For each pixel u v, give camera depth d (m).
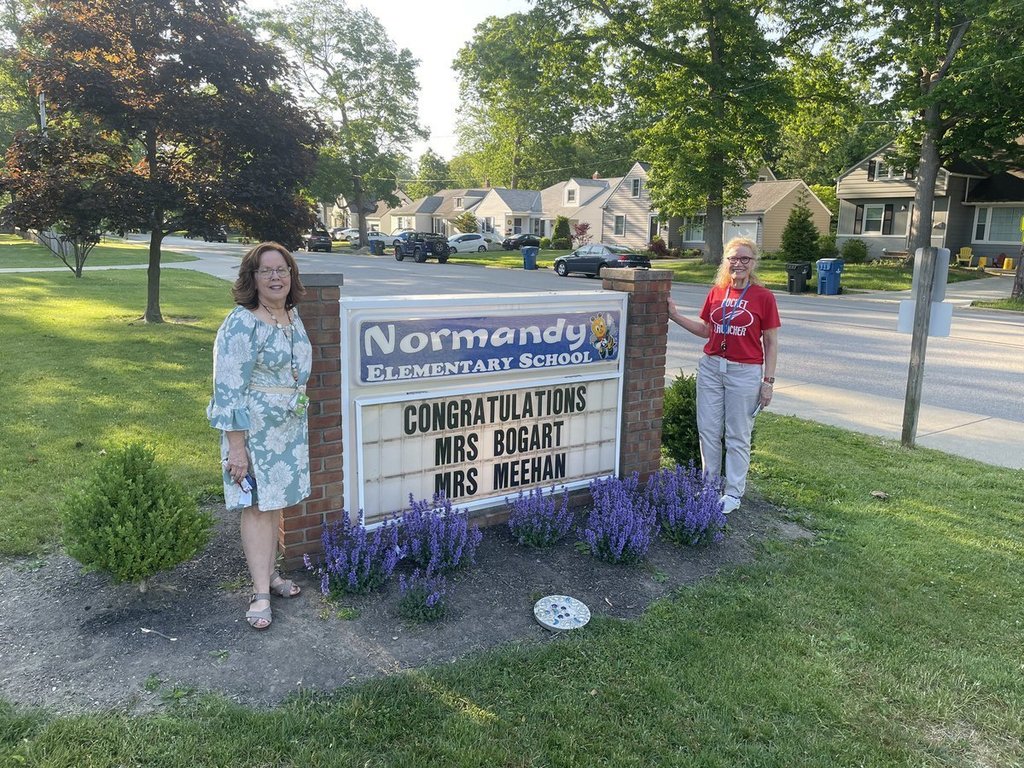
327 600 3.49
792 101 27.31
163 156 11.88
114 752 2.45
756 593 3.79
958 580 4.01
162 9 10.76
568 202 56.78
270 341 3.12
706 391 4.76
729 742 2.68
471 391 4.18
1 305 14.01
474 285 23.58
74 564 3.75
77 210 10.51
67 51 10.90
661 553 4.23
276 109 11.35
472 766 2.49
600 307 4.63
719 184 29.73
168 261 31.75
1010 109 25.22
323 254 47.16
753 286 4.56
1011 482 5.58
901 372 10.12
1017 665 3.23
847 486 5.46
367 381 3.79
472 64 30.39
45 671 2.87
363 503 3.91
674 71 27.95
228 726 2.60
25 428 6.00
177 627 3.22
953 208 33.72
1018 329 15.12
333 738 2.57
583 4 27.50
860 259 34.97
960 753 2.69
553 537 4.22
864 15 26.73
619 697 2.89
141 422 6.34
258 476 3.19
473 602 3.58
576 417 4.67
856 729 2.79
